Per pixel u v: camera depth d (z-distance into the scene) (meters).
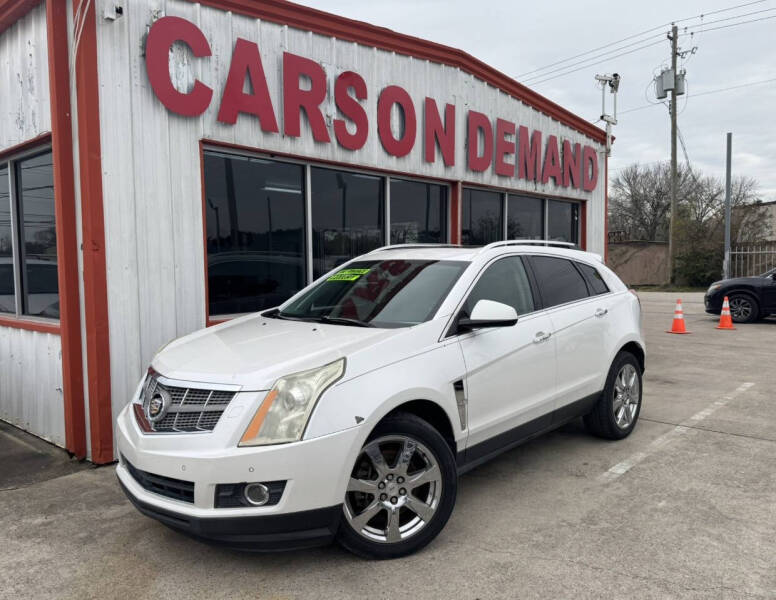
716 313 14.78
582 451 5.01
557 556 3.27
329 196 6.96
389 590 2.96
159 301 5.21
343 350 3.24
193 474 2.87
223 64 5.62
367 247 7.46
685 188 43.25
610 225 50.75
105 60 4.80
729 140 23.53
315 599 2.90
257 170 6.20
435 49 8.02
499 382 3.91
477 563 3.20
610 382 5.09
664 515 3.77
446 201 8.62
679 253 30.33
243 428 2.90
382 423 3.19
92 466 4.90
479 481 4.38
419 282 4.10
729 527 3.59
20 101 5.61
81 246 4.88
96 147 4.75
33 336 5.66
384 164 7.38
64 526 3.75
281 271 6.46
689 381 7.75
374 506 3.16
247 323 4.28
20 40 5.52
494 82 9.14
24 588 3.06
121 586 3.06
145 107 5.07
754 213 30.56
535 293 4.51
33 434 5.79
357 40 6.95
